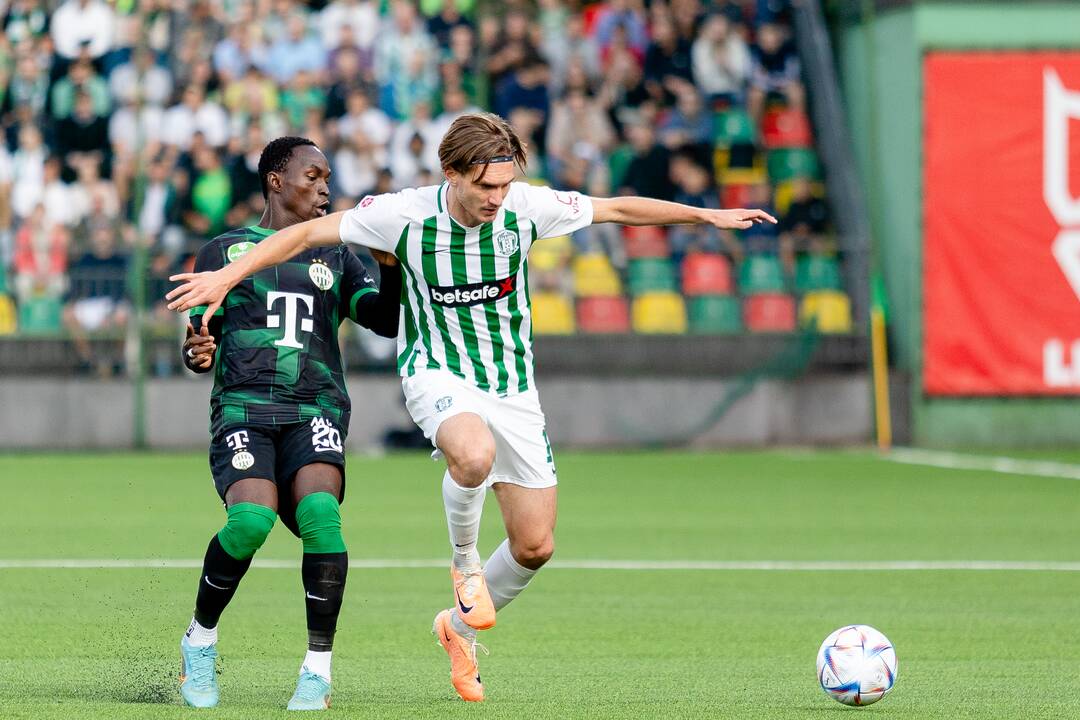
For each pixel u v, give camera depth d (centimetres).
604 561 3167
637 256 6469
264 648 2164
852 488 4744
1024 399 6231
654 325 6325
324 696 1683
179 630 2330
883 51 6444
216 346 1739
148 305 5972
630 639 2264
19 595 2669
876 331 6147
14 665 2009
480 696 1764
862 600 2667
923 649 2188
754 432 6131
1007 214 6184
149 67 6681
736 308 6366
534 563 1823
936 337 6200
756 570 3039
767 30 7031
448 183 1739
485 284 1752
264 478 1688
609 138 6788
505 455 1791
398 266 1775
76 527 3650
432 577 2923
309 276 1781
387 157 6531
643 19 7100
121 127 6575
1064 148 6172
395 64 6694
